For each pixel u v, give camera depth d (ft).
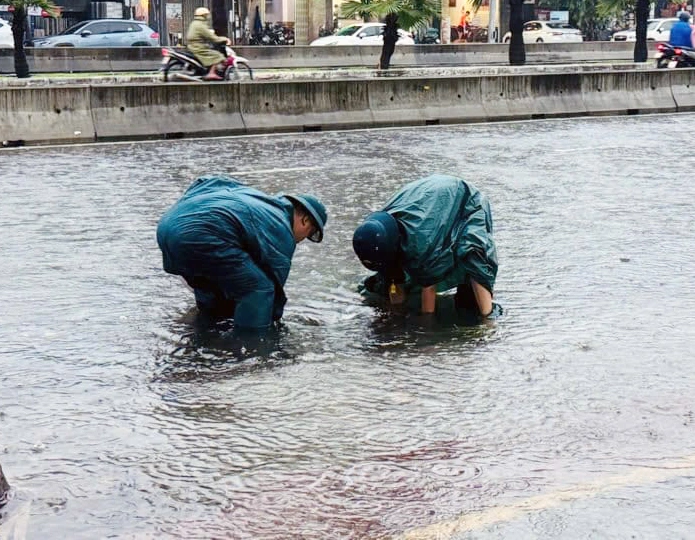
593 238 29.48
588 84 68.90
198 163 43.32
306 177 39.78
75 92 50.85
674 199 35.88
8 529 12.86
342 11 91.40
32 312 22.18
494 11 142.92
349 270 25.86
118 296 23.44
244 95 55.52
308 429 16.05
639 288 24.27
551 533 12.61
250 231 20.66
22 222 31.19
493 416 16.57
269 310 21.15
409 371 18.69
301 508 13.42
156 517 13.17
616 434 15.84
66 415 16.61
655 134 56.44
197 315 22.07
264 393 17.60
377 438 15.70
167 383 18.08
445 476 14.35
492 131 57.31
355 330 21.15
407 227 21.36
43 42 115.03
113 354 19.57
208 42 69.77
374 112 59.88
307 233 21.85
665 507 13.28
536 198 35.76
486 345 20.18
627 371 18.69
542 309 22.58
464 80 63.52
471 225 21.95
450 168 42.57
